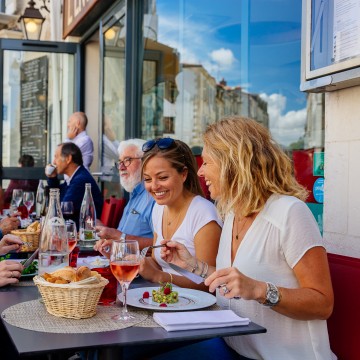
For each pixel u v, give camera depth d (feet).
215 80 19.06
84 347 4.26
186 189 7.89
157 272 6.63
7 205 21.53
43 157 25.54
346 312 6.02
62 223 6.10
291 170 6.07
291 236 5.57
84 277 5.17
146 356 6.75
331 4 7.26
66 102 25.71
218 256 6.36
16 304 5.53
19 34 28.32
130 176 11.42
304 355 5.56
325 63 7.38
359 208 7.17
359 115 7.20
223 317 5.01
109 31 20.94
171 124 19.35
